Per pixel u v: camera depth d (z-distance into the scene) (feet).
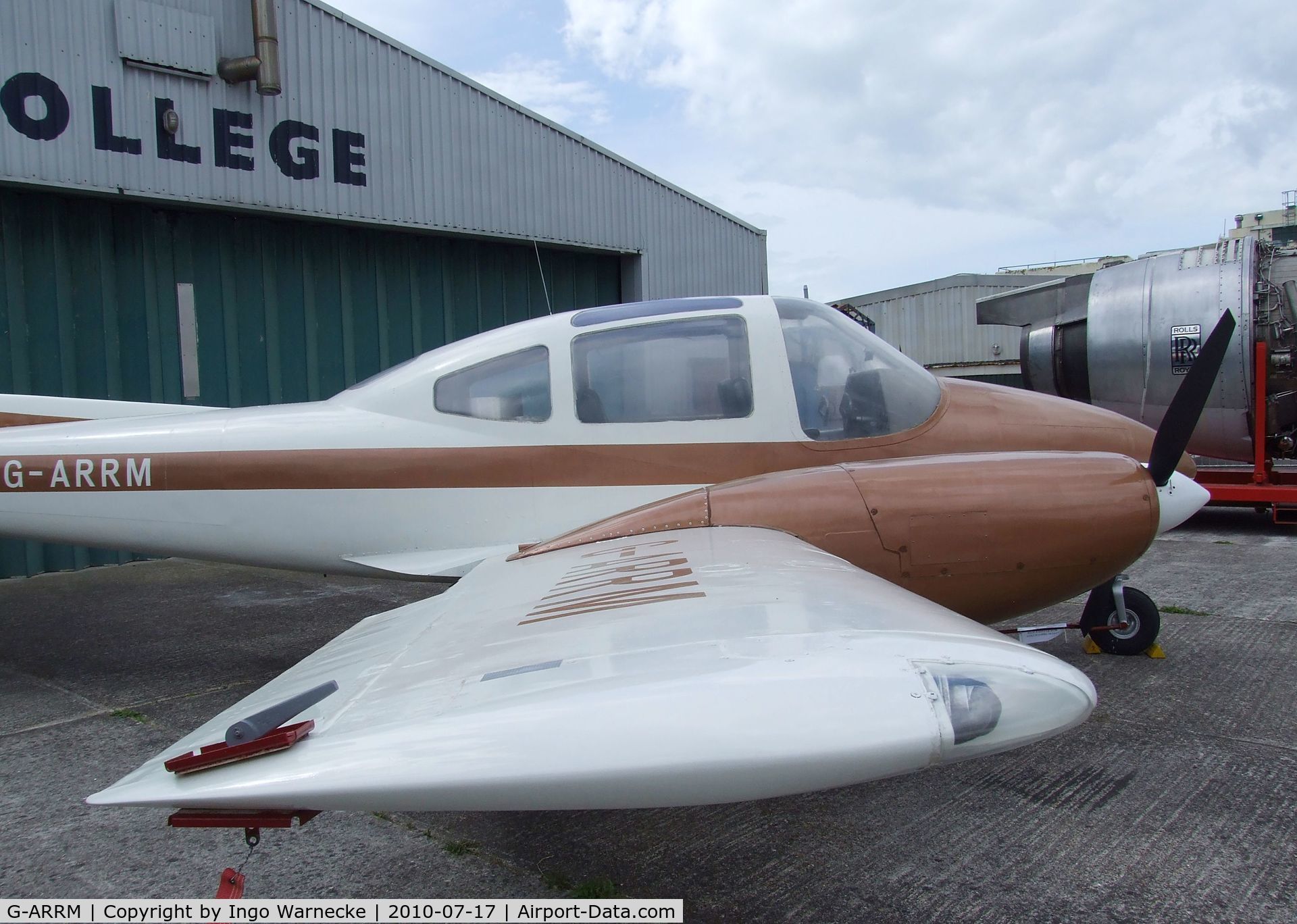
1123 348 27.63
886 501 9.46
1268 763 9.66
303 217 25.68
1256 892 7.12
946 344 56.44
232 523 12.52
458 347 12.54
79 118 21.34
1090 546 9.45
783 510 9.61
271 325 26.13
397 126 27.17
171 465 12.48
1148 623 13.48
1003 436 11.87
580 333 12.08
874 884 7.45
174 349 24.39
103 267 23.12
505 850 8.21
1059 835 8.20
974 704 4.48
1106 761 9.85
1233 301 25.58
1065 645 14.44
